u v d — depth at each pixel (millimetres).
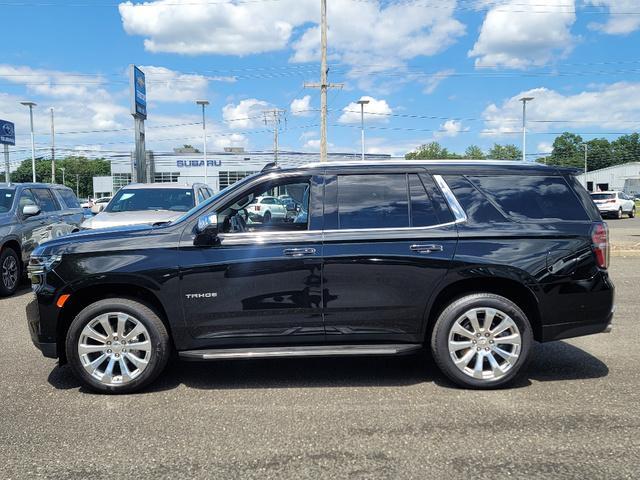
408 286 4484
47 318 4496
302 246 4469
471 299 4484
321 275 4473
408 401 4297
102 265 4449
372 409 4141
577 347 5773
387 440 3604
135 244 4512
